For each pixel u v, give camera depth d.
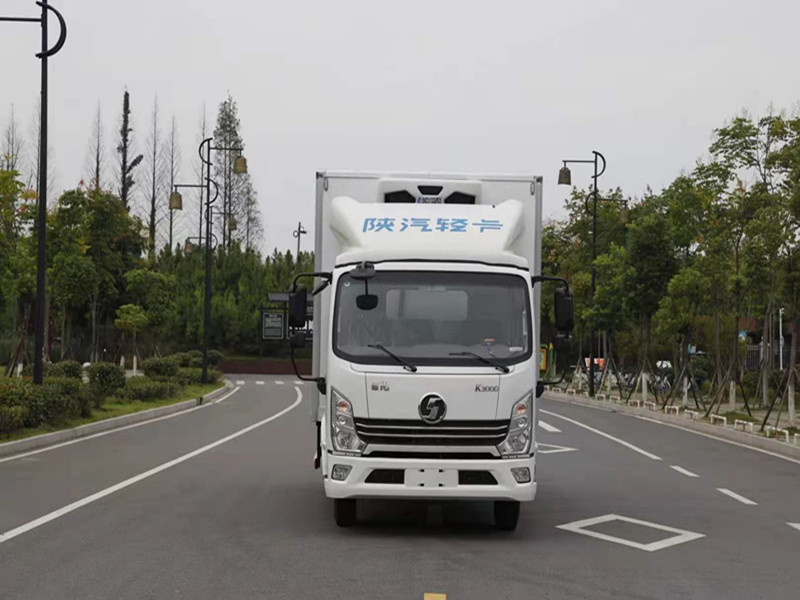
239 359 73.31
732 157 30.16
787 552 9.76
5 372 32.88
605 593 7.97
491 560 9.23
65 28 22.52
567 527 11.16
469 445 9.85
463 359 9.99
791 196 25.69
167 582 8.10
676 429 26.34
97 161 70.38
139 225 48.06
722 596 7.93
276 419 28.47
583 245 49.97
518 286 10.34
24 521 10.87
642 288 35.53
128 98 73.12
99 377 31.27
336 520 10.84
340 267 10.43
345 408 9.94
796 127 26.89
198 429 24.34
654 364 42.03
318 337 11.51
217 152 83.62
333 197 11.58
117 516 11.26
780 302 31.12
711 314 34.97
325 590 7.91
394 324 10.16
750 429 24.19
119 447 19.39
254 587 7.98
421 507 12.56
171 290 50.06
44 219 22.70
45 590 7.79
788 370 24.14
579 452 19.84
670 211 35.12
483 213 10.95
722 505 12.88
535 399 10.16
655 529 11.05
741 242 30.06
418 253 10.38
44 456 17.52
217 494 13.17
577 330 48.84
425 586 8.10
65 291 40.12
